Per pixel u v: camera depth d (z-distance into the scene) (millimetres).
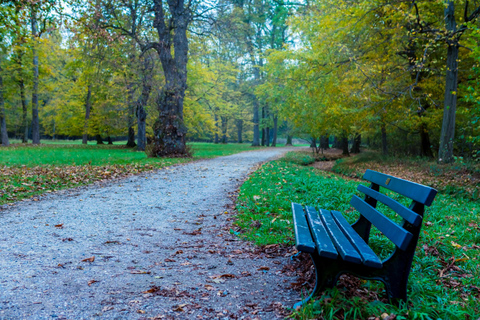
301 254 3568
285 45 17969
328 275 2473
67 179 9383
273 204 6164
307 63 15539
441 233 4516
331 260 2479
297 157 23922
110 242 4281
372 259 2250
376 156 20062
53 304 2572
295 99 17453
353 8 12930
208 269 3393
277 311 2492
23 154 17719
